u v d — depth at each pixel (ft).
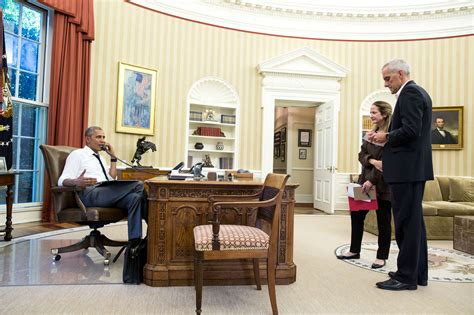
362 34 22.63
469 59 21.24
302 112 28.04
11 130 12.05
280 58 21.39
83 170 9.61
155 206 7.66
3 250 10.30
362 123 22.54
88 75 16.55
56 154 9.54
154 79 19.11
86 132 10.25
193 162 20.80
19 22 14.64
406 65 7.91
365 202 9.60
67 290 7.14
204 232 6.51
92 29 16.53
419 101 7.43
